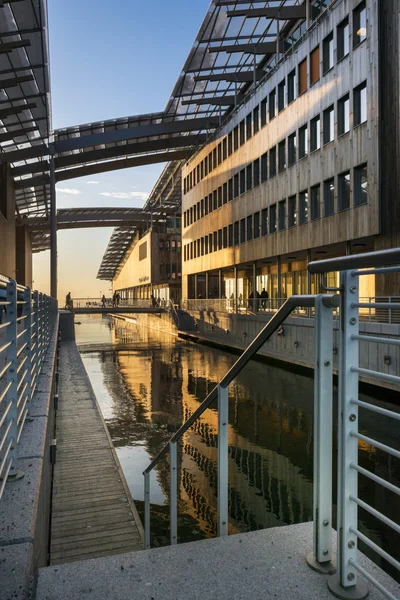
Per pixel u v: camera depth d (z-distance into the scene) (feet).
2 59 82.74
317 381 6.73
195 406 58.39
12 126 113.91
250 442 41.91
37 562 8.30
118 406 58.39
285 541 7.61
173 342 139.85
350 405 6.14
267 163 103.76
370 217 69.46
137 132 142.41
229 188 128.67
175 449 11.54
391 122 66.13
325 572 6.63
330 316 6.71
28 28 73.61
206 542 7.62
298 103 89.76
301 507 28.68
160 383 73.92
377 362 53.62
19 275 217.36
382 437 39.93
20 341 35.60
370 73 68.74
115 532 20.54
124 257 380.58
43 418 15.94
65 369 63.36
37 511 8.78
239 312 108.68
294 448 40.22
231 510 28.27
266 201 104.63
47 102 102.99
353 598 6.01
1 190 129.08
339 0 76.07
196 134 158.92
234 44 105.09
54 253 127.65
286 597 6.15
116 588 6.50
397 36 64.39
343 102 76.84
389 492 28.91
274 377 73.20
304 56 87.40
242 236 119.85
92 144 139.13
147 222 259.60
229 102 128.57
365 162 70.44
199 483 32.99
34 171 149.79
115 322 304.30
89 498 23.84
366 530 24.63
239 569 6.84
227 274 164.25
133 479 34.06
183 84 121.80
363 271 5.65
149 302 191.52
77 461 28.96
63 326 119.34
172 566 6.98
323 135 81.30
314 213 85.97
